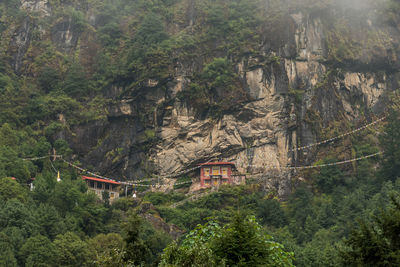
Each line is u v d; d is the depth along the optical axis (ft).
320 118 470.39
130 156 466.70
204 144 460.55
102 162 462.19
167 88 477.77
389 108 490.90
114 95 487.20
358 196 372.58
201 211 389.80
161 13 552.82
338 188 408.87
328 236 326.65
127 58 500.33
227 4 538.47
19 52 526.57
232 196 409.28
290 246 291.79
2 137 416.05
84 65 520.83
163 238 326.65
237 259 90.84
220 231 94.94
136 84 478.18
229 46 499.51
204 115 470.80
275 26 500.33
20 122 460.55
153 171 456.04
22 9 557.74
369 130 472.85
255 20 510.99
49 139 456.04
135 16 554.87
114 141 470.39
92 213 353.10
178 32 536.01
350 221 336.08
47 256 272.72
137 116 476.13
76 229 330.13
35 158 417.28
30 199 339.77
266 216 381.60
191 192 430.20
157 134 467.93
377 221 85.56
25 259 271.90
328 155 455.22
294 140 460.96
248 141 459.73
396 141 408.05
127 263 99.96
